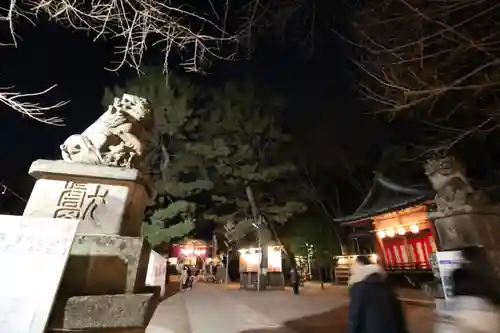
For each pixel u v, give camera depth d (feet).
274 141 91.86
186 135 86.74
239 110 86.43
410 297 51.16
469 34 26.09
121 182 12.01
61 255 9.68
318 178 101.40
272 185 98.63
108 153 12.66
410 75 28.25
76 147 12.51
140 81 73.97
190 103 83.41
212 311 45.16
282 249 90.89
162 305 50.80
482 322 10.56
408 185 64.90
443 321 12.33
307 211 102.01
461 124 43.68
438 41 26.27
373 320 13.75
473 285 11.23
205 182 78.28
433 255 31.40
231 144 88.58
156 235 70.49
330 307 48.62
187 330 32.07
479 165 51.01
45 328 8.54
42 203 11.46
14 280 9.04
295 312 44.19
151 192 14.40
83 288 9.93
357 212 73.00
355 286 14.69
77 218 11.30
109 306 9.65
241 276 89.81
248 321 37.73
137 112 13.46
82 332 9.16
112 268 10.39
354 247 93.25
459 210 30.78
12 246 9.57
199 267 156.87
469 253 11.83
